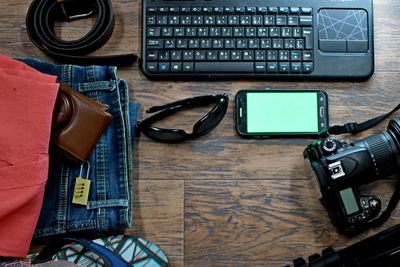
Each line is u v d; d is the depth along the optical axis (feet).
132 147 2.37
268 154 2.40
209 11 2.40
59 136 2.14
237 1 2.43
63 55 2.35
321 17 2.43
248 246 2.32
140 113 2.43
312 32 2.42
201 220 2.34
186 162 2.38
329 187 2.17
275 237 2.34
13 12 2.46
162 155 2.38
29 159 2.04
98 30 2.37
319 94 2.41
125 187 2.26
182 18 2.40
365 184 2.35
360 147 2.16
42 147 2.05
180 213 2.34
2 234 2.03
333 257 2.14
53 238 2.30
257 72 2.40
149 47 2.38
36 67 2.30
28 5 2.48
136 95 2.43
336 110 2.45
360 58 2.42
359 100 2.46
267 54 2.40
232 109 2.43
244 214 2.35
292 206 2.36
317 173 2.17
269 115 2.39
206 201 2.35
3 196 2.01
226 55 2.39
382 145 2.17
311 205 2.36
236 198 2.36
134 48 2.47
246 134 2.37
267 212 2.35
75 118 2.15
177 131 2.32
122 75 2.44
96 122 2.17
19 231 2.04
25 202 2.01
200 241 2.32
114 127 2.31
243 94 2.40
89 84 2.30
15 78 2.07
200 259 2.31
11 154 2.03
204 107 2.44
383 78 2.48
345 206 2.19
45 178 2.06
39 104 2.06
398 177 2.37
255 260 2.32
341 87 2.46
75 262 2.23
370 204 2.18
